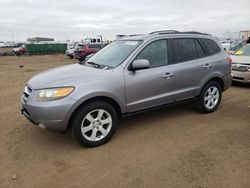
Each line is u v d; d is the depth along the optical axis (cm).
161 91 477
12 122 532
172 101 499
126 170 346
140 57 455
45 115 377
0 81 1089
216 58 560
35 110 382
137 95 446
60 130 391
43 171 348
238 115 557
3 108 638
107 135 424
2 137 456
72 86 387
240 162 360
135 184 316
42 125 388
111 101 429
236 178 323
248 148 401
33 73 1409
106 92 407
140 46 460
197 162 362
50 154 393
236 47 1126
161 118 539
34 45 4250
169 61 489
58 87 382
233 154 383
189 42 530
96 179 328
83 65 499
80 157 383
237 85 902
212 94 567
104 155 388
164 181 320
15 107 646
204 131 471
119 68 432
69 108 379
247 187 306
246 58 866
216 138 440
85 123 405
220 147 406
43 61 2539
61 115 379
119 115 446
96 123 411
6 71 1520
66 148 412
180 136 450
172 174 334
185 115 556
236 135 451
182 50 513
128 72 436
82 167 356
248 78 837
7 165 364
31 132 477
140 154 388
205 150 397
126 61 442
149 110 471
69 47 3070
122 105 433
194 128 485
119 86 422
